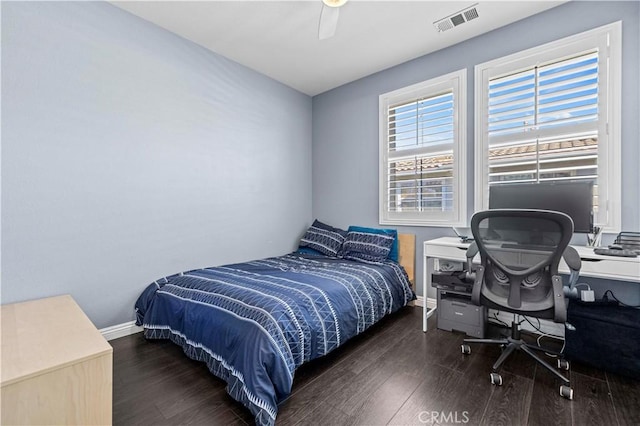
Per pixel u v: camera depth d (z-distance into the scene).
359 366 1.92
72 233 2.09
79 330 1.45
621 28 2.05
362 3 2.23
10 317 1.62
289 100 3.78
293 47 2.86
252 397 1.39
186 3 2.25
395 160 3.27
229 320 1.72
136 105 2.40
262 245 3.46
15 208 1.86
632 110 2.02
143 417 1.45
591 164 2.17
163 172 2.58
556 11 2.30
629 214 2.03
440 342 2.26
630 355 1.72
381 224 3.39
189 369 1.89
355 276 2.44
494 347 2.18
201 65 2.84
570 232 1.54
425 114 3.03
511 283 1.73
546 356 2.03
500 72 2.56
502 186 2.31
